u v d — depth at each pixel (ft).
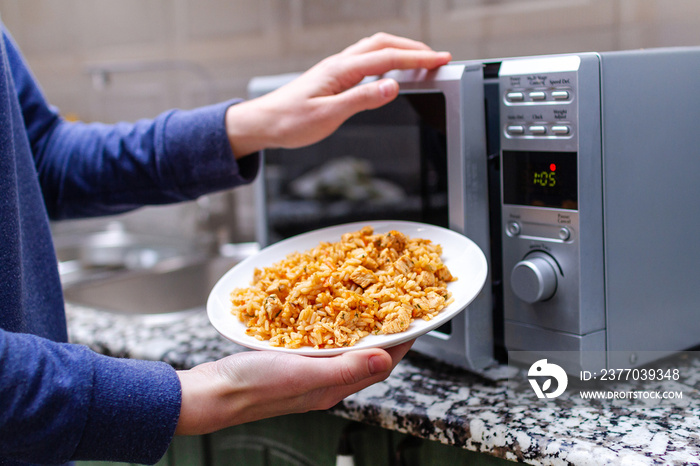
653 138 2.13
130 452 1.60
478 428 1.96
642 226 2.14
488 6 3.81
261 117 2.53
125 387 1.59
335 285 1.96
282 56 4.89
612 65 1.99
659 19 3.14
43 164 2.71
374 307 1.91
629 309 2.15
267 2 4.88
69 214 2.78
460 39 3.96
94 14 6.22
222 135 2.55
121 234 5.99
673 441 1.81
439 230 2.27
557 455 1.80
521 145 2.12
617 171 2.05
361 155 2.79
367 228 2.29
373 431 2.33
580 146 1.96
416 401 2.17
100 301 4.21
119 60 6.13
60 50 6.66
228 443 2.78
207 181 2.63
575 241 2.01
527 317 2.20
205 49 5.39
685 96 2.21
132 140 2.66
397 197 2.63
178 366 2.64
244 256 4.81
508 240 2.22
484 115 2.23
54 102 6.89
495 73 2.19
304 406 1.77
